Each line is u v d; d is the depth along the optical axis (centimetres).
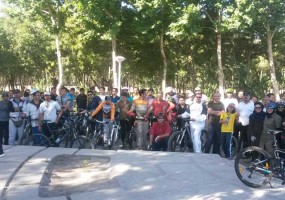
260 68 4050
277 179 698
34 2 2603
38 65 4591
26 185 691
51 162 838
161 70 2992
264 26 2505
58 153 921
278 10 2297
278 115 867
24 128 1148
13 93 1209
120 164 827
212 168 812
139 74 3369
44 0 2586
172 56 2952
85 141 1050
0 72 4997
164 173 770
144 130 1088
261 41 2920
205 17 2473
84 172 781
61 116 1139
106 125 1120
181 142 1073
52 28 2712
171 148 1059
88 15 2281
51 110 1079
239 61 3161
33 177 733
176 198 636
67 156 899
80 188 685
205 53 3061
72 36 3064
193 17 2103
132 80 4931
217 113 1023
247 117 1090
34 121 1102
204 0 2256
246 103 1106
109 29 2281
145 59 2945
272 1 2183
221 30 2197
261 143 892
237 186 698
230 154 1030
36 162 834
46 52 4134
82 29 2720
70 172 780
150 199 632
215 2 2219
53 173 771
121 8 2330
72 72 3997
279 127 863
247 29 2634
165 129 1064
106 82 4022
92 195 649
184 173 771
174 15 2159
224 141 1029
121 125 1201
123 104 1207
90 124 1212
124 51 2900
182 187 690
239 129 1108
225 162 866
